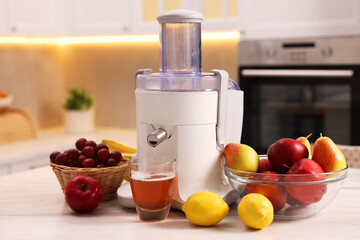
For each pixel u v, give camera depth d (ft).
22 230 2.91
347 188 3.78
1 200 3.56
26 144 9.10
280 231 2.85
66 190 3.20
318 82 8.12
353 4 7.47
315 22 7.79
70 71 11.59
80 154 3.64
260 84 8.61
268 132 8.68
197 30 3.36
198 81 3.22
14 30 9.00
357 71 7.63
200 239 2.72
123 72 11.05
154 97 3.22
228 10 8.52
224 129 3.34
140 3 9.29
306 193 2.90
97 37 11.21
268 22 8.17
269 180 2.90
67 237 2.78
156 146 3.28
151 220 3.08
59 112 11.59
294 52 8.05
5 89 10.09
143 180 3.00
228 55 9.95
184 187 3.24
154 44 10.60
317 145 3.06
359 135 7.91
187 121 3.18
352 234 2.79
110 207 3.41
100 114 11.45
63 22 10.09
